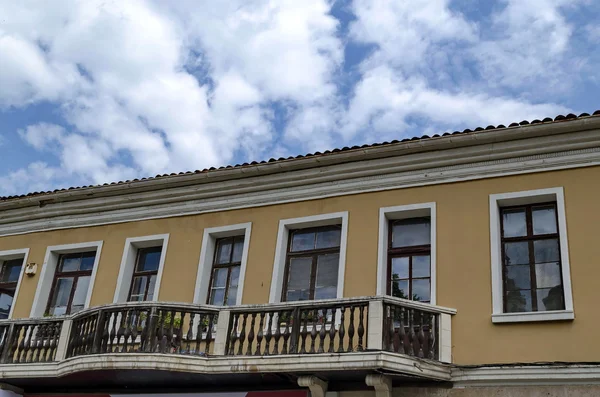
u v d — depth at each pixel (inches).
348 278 482.9
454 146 479.8
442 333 434.6
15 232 635.5
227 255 548.4
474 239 458.3
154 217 580.1
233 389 475.2
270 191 542.3
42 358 522.9
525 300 437.7
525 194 456.1
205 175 551.8
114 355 458.3
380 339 410.9
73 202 609.9
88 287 579.8
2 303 619.8
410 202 488.1
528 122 456.8
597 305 410.9
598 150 447.8
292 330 439.5
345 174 514.9
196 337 464.8
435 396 425.7
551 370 403.5
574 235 433.7
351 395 441.1
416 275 472.4
